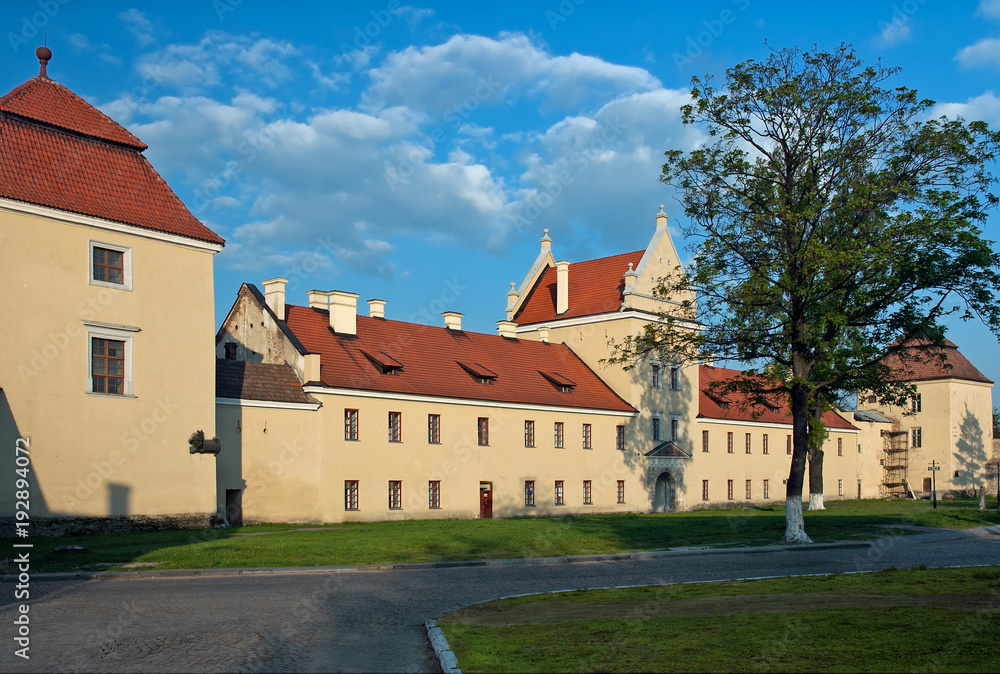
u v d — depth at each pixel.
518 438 53.53
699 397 71.88
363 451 45.00
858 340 34.38
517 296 68.75
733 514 55.62
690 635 13.20
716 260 35.56
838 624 13.57
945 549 32.06
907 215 32.16
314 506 42.41
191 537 31.67
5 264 30.31
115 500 33.00
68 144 34.12
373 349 49.69
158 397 35.00
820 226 33.25
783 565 26.05
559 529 37.69
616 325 61.59
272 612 16.80
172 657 12.88
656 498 63.19
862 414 93.06
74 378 32.06
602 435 59.03
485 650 12.58
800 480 34.91
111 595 19.00
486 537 33.09
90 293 32.84
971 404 95.38
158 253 35.53
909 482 94.38
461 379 52.12
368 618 16.25
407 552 28.11
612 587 19.81
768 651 11.88
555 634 13.66
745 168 34.84
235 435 39.78
